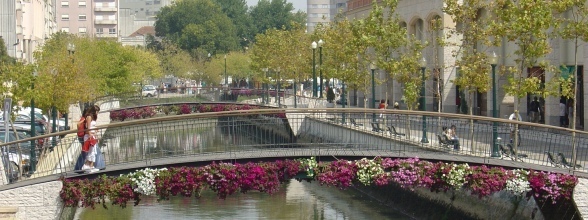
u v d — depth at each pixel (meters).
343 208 36.81
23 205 24.23
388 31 49.25
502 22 36.94
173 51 130.00
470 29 41.06
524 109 51.16
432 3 59.91
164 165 25.72
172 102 69.12
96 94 58.34
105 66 66.56
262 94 71.06
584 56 42.69
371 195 39.91
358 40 52.31
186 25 148.88
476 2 39.59
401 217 34.62
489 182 25.53
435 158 26.86
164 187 25.17
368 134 31.67
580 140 29.88
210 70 121.69
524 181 25.39
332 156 26.81
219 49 145.38
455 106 58.97
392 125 31.78
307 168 26.22
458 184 25.78
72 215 33.34
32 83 38.66
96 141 25.38
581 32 33.38
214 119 32.38
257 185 25.70
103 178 24.88
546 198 25.59
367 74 55.12
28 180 24.81
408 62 46.94
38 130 42.34
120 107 67.00
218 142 30.06
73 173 25.28
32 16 90.44
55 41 80.12
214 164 25.67
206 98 72.44
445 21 57.56
